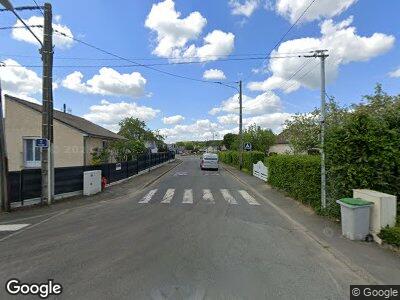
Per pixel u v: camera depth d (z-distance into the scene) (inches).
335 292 217.0
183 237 346.9
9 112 1014.4
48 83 579.8
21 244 319.9
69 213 486.6
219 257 282.8
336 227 399.9
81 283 224.4
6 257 279.9
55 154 1023.0
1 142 494.6
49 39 582.6
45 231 374.0
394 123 382.0
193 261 271.0
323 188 463.8
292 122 1153.4
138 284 223.1
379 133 378.6
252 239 346.3
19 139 1011.3
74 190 670.5
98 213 484.4
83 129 1047.0
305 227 401.1
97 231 371.6
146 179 1025.5
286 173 683.4
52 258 276.2
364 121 384.8
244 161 1590.8
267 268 259.3
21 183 540.4
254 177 1161.4
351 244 323.3
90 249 301.7
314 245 326.0
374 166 376.2
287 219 454.9
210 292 212.7
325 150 434.3
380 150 374.9
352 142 382.9
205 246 315.0
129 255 284.5
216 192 741.9
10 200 515.5
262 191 769.6
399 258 281.6
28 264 261.7
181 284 224.2
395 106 415.2
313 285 227.8
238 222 431.5
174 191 747.4
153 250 299.7
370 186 376.2
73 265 259.0
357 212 335.0
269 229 395.2
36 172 569.9
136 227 391.9
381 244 318.0
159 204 567.2
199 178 1109.7
